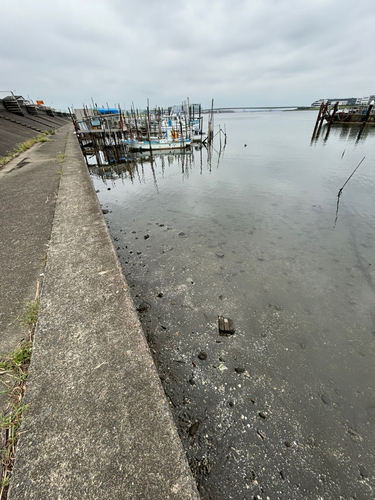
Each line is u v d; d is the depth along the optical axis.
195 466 1.98
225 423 2.27
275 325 3.39
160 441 1.19
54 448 1.17
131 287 4.16
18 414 1.33
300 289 4.09
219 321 3.43
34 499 1.00
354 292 4.03
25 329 1.90
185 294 3.97
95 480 1.06
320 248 5.33
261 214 7.30
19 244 3.19
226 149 22.16
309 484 1.89
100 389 1.42
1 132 14.55
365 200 8.12
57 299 2.11
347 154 16.45
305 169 12.88
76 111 29.48
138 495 1.02
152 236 6.11
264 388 2.59
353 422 2.30
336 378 2.71
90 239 3.13
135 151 22.91
